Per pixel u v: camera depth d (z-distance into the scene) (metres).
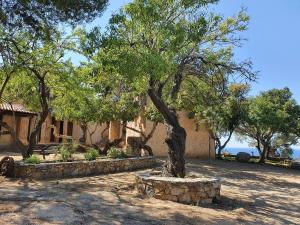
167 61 10.57
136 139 22.47
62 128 32.66
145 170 18.52
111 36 10.20
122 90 20.55
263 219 9.46
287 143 37.97
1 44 12.73
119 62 9.87
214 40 12.94
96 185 12.28
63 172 14.11
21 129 26.58
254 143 38.22
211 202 10.95
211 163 26.41
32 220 7.21
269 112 30.11
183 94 18.56
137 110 21.61
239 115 29.52
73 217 7.70
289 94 33.22
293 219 9.89
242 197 12.59
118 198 10.14
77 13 9.90
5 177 12.43
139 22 10.94
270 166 29.05
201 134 31.41
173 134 12.30
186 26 11.34
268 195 13.63
